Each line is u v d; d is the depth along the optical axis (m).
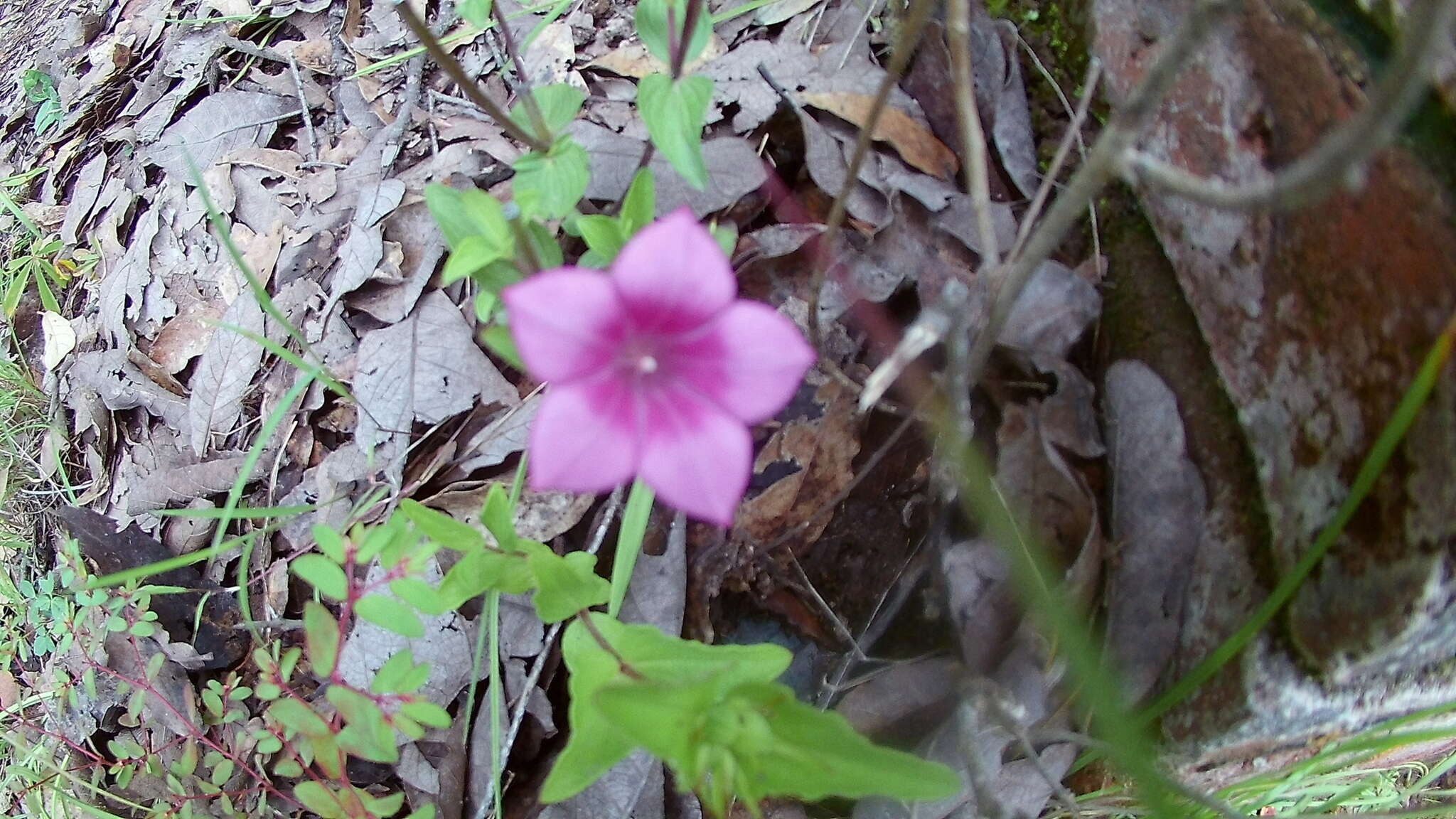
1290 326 0.14
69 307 0.26
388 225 0.21
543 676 0.18
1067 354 0.18
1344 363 0.13
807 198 0.20
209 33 0.27
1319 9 0.13
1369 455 0.13
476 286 0.20
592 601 0.14
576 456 0.11
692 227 0.11
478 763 0.18
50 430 0.25
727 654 0.13
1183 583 0.16
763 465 0.19
